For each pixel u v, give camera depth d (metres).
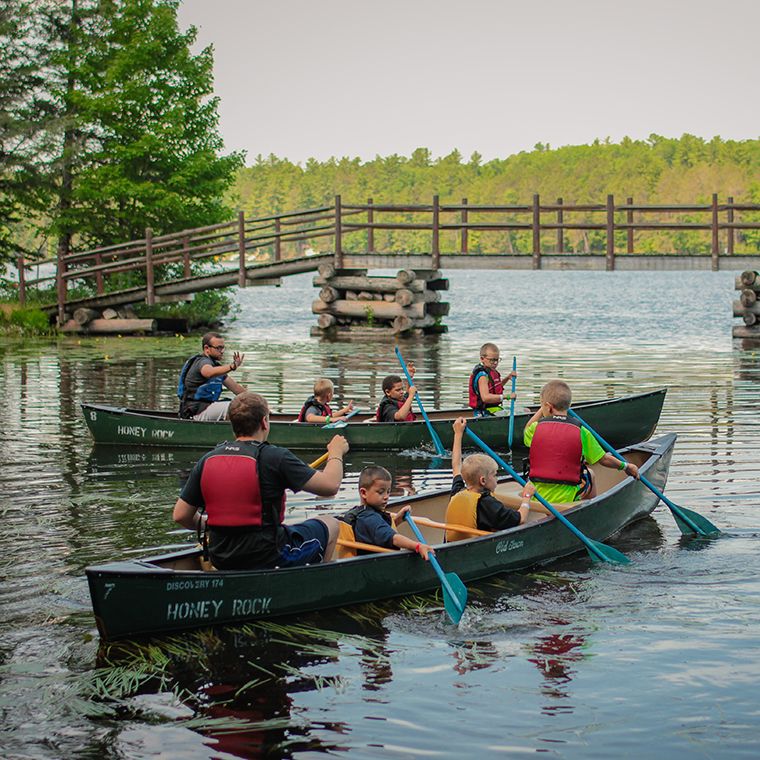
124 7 27.56
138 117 27.66
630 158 145.88
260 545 6.03
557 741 4.71
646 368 17.42
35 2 28.14
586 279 82.94
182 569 6.18
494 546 6.95
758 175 134.50
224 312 29.78
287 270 24.33
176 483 9.55
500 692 5.21
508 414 11.39
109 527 8.02
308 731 4.82
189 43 28.14
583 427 7.82
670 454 9.18
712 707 5.02
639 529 8.12
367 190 170.00
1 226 29.27
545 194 147.12
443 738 4.75
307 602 6.27
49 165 27.86
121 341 23.44
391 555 6.50
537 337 23.86
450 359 19.00
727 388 14.97
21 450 11.07
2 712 5.02
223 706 5.09
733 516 8.30
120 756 4.61
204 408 11.44
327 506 8.69
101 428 11.36
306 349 21.05
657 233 104.00
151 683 5.33
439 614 6.32
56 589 6.61
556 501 7.76
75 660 5.59
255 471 5.97
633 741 4.70
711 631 5.96
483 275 98.25
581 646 5.78
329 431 11.02
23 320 25.00
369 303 23.91
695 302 41.66
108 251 27.56
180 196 27.78
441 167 169.50
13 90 28.09
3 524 8.10
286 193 174.75
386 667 5.53
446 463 10.55
